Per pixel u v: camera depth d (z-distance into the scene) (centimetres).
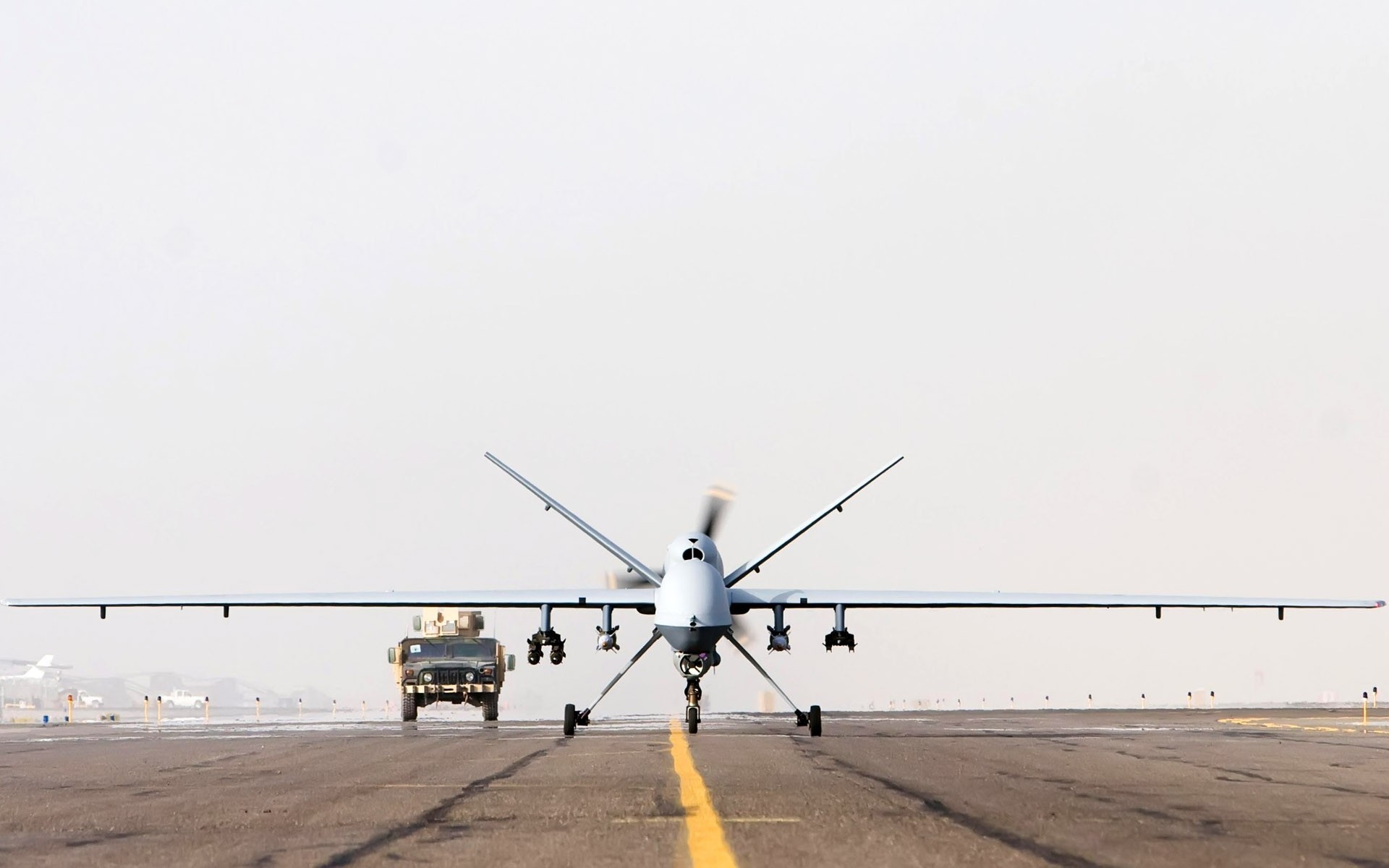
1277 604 8412
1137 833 3066
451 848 2858
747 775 4669
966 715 13212
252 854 2816
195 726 11806
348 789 4256
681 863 2625
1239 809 3541
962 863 2606
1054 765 5103
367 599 8225
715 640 7612
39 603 8188
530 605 8281
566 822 3316
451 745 6888
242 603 8225
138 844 2997
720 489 8719
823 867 2559
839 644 8400
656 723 10544
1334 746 6297
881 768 4975
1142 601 8425
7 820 3481
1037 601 8412
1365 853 2758
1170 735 7569
